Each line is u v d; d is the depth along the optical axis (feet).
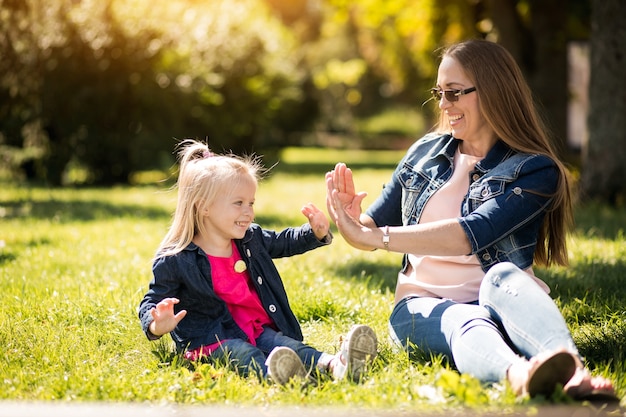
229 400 9.98
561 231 12.15
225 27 61.41
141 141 50.75
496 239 11.29
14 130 47.47
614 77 33.81
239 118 61.41
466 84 11.85
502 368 9.62
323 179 57.52
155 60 48.49
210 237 12.21
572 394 9.15
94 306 15.29
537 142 11.93
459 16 56.85
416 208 12.41
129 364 12.00
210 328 11.93
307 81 102.37
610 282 17.35
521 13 53.98
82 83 47.09
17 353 12.41
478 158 12.15
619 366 10.85
